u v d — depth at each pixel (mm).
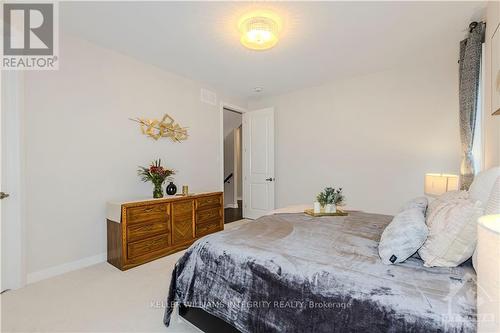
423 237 1232
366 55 3068
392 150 3594
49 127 2441
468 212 1164
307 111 4426
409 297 965
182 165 3832
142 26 2408
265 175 4836
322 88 4238
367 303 1004
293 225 2020
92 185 2768
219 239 1666
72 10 2145
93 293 2113
